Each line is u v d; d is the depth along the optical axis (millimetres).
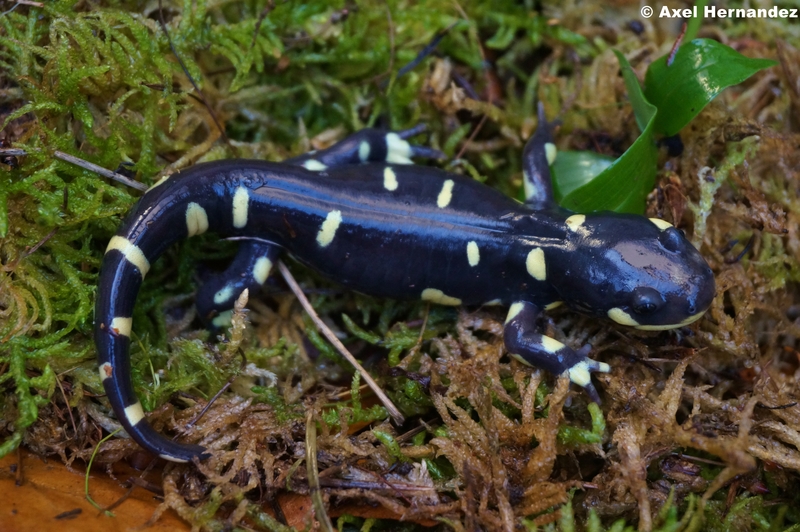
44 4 482
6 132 477
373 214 481
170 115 488
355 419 474
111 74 483
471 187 488
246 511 460
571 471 475
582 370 476
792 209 497
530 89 519
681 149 500
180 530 457
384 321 496
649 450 469
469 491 459
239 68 493
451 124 511
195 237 493
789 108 511
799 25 521
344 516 466
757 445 467
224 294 484
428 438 479
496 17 520
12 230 474
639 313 472
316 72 509
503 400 477
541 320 493
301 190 480
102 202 484
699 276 471
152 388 477
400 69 508
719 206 492
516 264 482
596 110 512
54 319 475
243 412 473
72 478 462
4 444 459
